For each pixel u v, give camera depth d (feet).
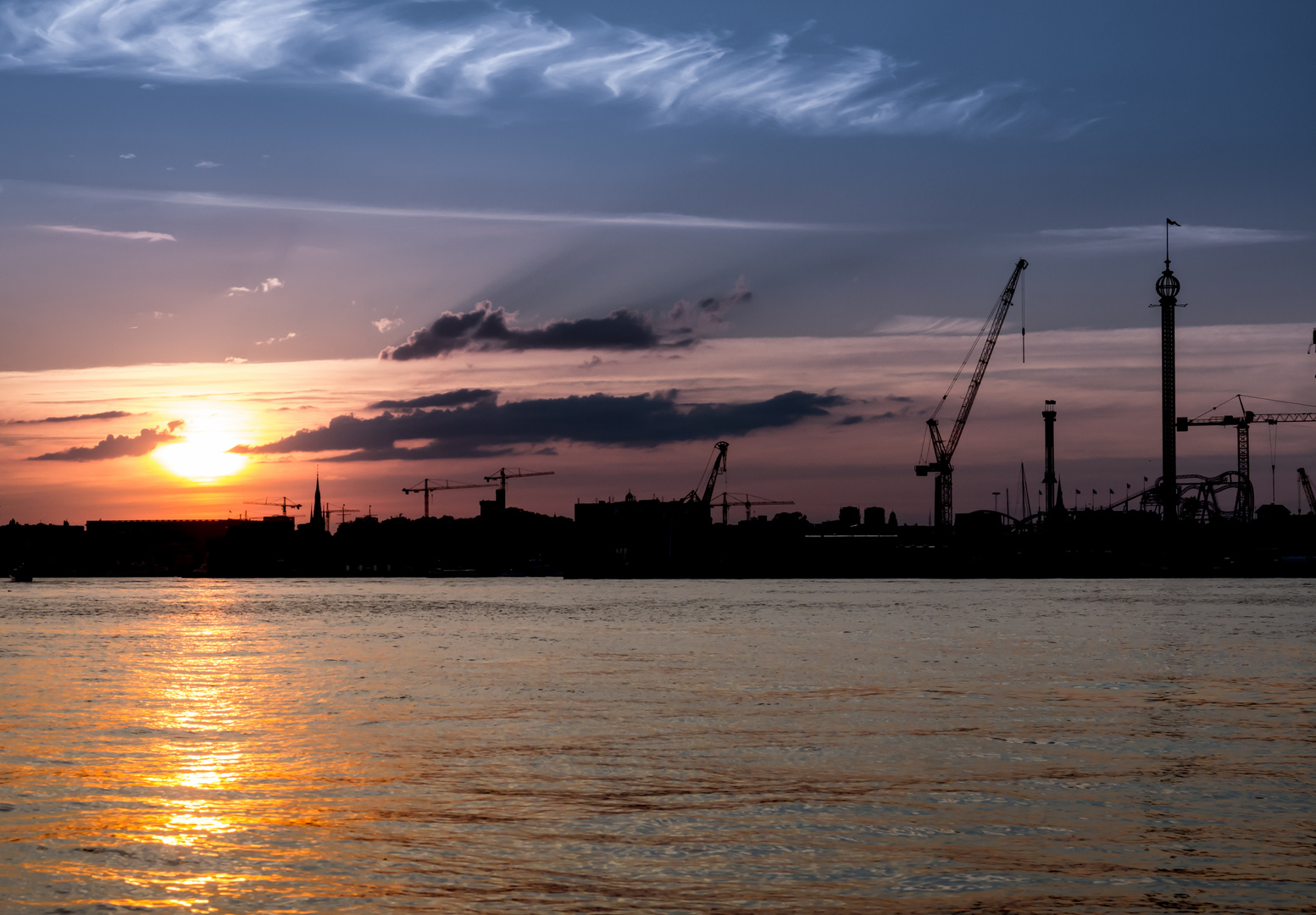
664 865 136.05
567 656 397.60
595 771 184.44
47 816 158.51
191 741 215.51
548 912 121.60
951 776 180.55
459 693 287.07
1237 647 418.72
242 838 147.54
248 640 497.87
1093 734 219.41
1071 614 649.20
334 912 122.01
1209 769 185.68
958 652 401.70
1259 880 130.82
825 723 233.35
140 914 121.90
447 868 135.33
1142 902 124.26
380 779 179.93
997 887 128.67
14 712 257.55
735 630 530.68
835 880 130.82
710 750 202.69
